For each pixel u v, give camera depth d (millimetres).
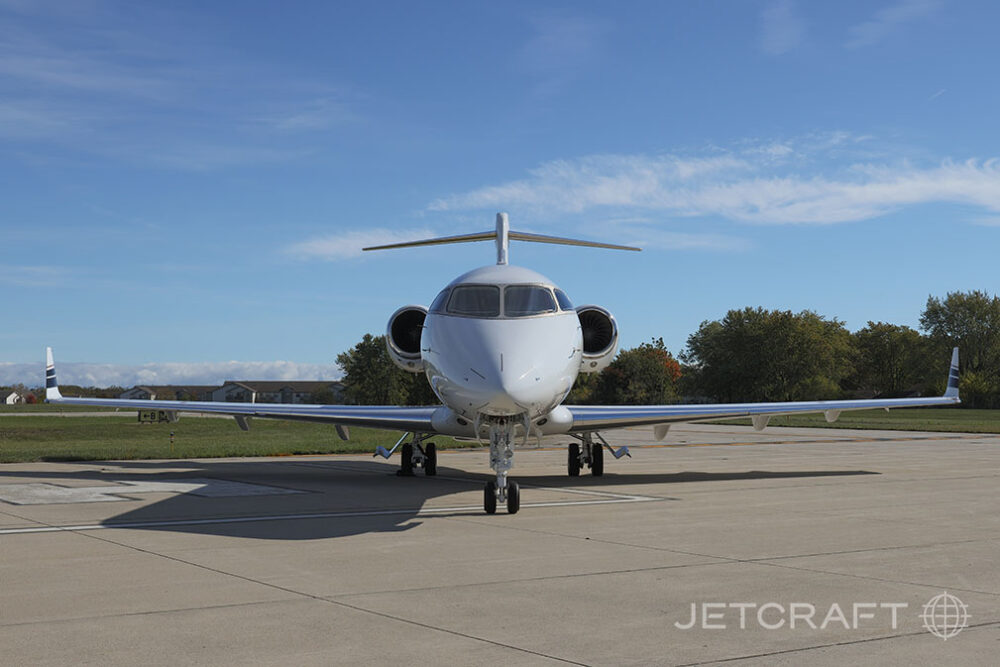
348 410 15914
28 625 5746
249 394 138125
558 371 11461
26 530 10031
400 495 13961
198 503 12742
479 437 13891
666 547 8789
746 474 17922
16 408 106125
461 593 6699
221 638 5441
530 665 4898
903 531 9859
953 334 115188
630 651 5164
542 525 10438
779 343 94938
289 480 16750
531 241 18078
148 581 7152
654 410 15805
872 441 32219
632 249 18156
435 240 18047
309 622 5824
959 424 48656
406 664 4922
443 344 11883
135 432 36438
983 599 6480
